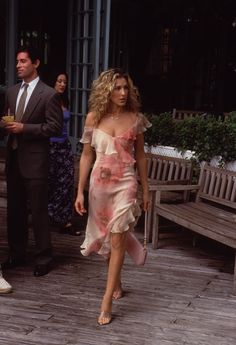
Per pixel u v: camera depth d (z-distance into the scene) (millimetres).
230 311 3764
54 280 4266
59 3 11141
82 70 8438
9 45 8734
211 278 4406
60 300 3869
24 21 10750
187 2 11492
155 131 6320
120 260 3502
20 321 3516
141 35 12188
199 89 12836
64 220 5531
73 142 8570
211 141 5621
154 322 3551
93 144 3564
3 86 9227
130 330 3426
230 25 11734
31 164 4258
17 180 4418
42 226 4348
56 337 3309
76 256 4883
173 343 3270
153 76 12758
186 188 5230
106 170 3479
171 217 4828
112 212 3500
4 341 3244
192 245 5320
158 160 5926
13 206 4477
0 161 7898
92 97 3574
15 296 3920
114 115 3557
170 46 12570
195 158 5773
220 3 11227
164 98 12906
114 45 11219
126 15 11453
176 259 4867
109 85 3480
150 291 4086
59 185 5461
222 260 4898
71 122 8664
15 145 4301
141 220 5953
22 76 4246
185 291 4105
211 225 4434
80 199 3664
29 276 4352
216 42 12172
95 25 8016
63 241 5344
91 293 4008
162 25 12391
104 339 3297
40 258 4383
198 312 3730
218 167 5543
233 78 12859
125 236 3492
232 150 5480
